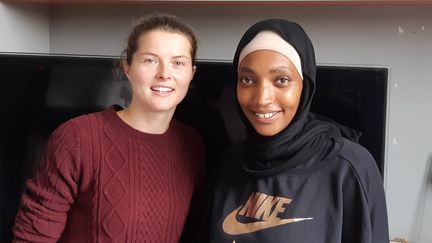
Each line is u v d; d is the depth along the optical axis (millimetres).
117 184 993
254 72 946
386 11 1494
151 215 1020
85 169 982
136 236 1008
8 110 1321
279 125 961
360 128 1177
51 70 1286
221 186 1061
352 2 1413
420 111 1519
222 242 987
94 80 1276
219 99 1230
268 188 967
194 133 1186
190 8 1615
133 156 1017
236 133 1231
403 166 1554
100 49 1709
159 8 1641
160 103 1004
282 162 968
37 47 1679
